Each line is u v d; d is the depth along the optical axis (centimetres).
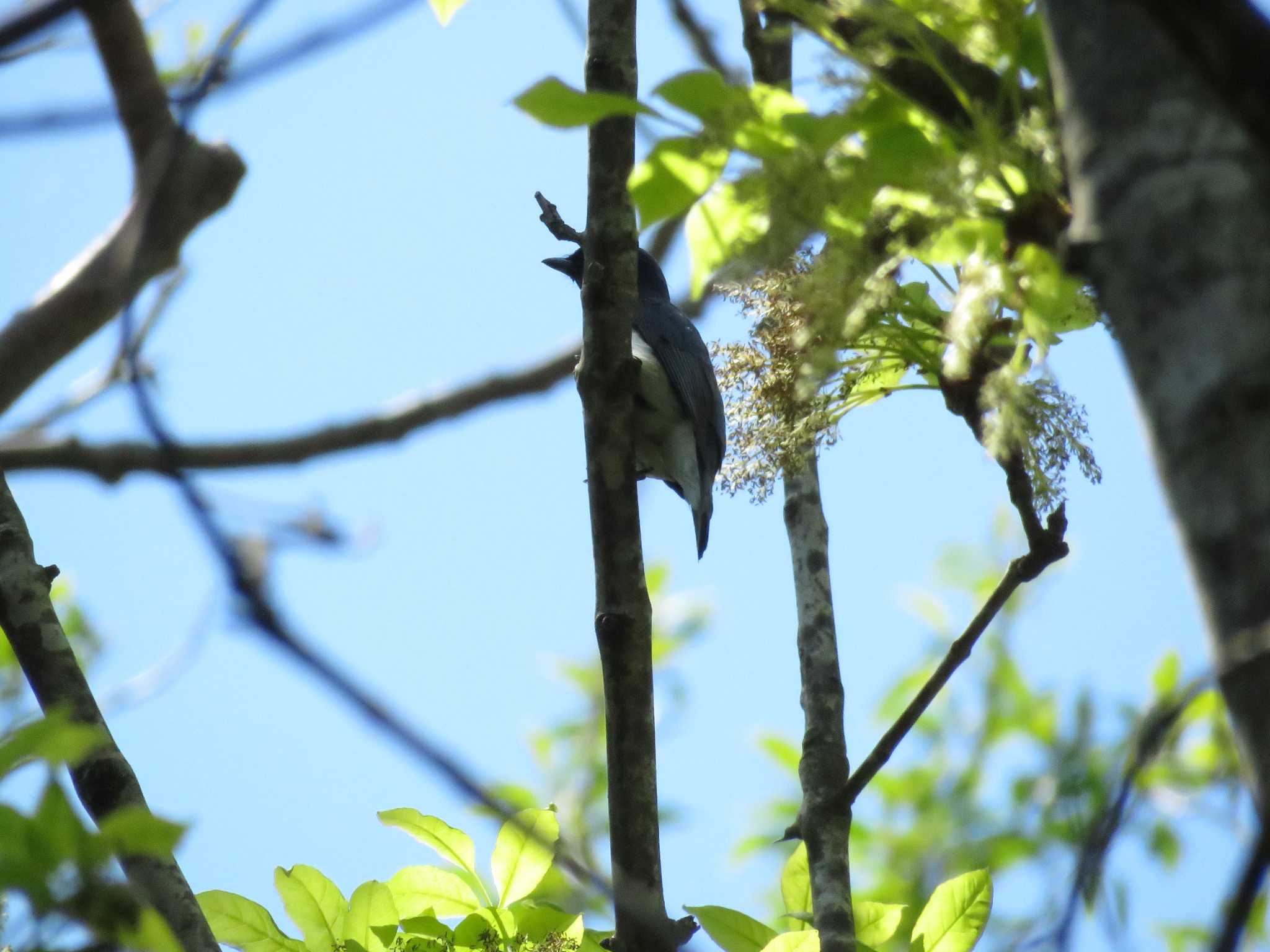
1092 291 612
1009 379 579
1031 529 654
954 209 512
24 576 681
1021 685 1455
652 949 642
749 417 702
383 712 266
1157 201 346
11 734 457
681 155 541
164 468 295
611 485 740
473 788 267
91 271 1062
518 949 692
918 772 1438
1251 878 287
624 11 793
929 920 713
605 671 712
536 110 525
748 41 834
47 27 359
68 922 434
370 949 696
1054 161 526
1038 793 1285
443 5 872
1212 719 1158
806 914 728
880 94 542
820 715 809
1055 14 391
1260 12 301
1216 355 328
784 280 651
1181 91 353
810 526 889
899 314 650
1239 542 315
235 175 1095
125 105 1067
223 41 438
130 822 444
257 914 696
